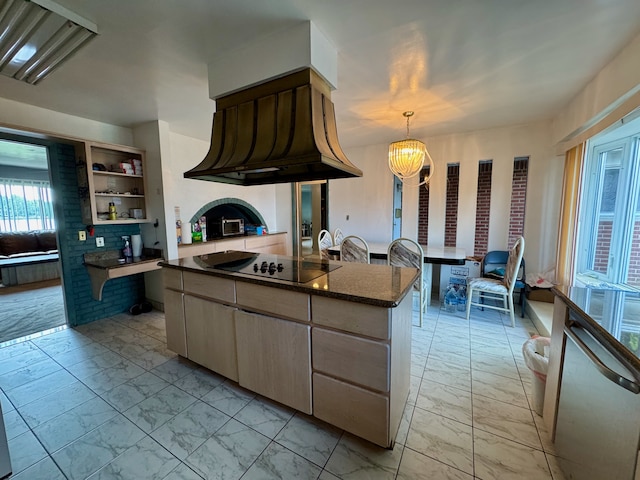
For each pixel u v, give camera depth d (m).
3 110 2.58
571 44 1.85
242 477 1.37
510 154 3.72
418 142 3.16
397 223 4.69
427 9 1.51
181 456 1.49
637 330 1.00
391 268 2.12
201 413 1.81
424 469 1.39
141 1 1.42
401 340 1.60
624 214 2.66
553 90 2.57
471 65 2.12
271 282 1.72
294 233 5.74
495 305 3.69
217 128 2.13
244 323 1.88
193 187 4.16
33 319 3.43
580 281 2.92
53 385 2.11
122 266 3.07
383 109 3.02
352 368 1.49
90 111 2.95
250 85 1.91
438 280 4.32
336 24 1.65
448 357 2.45
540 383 1.71
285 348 1.72
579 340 1.16
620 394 0.90
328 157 1.69
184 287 2.26
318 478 1.36
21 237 5.61
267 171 2.35
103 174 3.13
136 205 3.57
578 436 1.17
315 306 1.58
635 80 1.77
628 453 0.85
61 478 1.37
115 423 1.72
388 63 2.08
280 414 1.80
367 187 4.84
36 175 6.60
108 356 2.53
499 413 1.76
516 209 3.83
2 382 2.15
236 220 4.93
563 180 3.21
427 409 1.80
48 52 1.74
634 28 1.67
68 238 3.10
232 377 2.04
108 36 1.72
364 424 1.50
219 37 1.77
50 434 1.64
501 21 1.61
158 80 2.29
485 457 1.45
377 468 1.40
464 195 4.03
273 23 1.64
